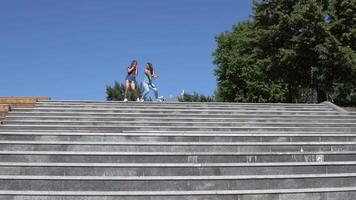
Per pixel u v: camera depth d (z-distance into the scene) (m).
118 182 8.38
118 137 10.92
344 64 28.52
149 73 22.86
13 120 14.77
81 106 17.20
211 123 15.16
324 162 9.61
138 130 14.04
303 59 30.67
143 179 8.42
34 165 8.80
